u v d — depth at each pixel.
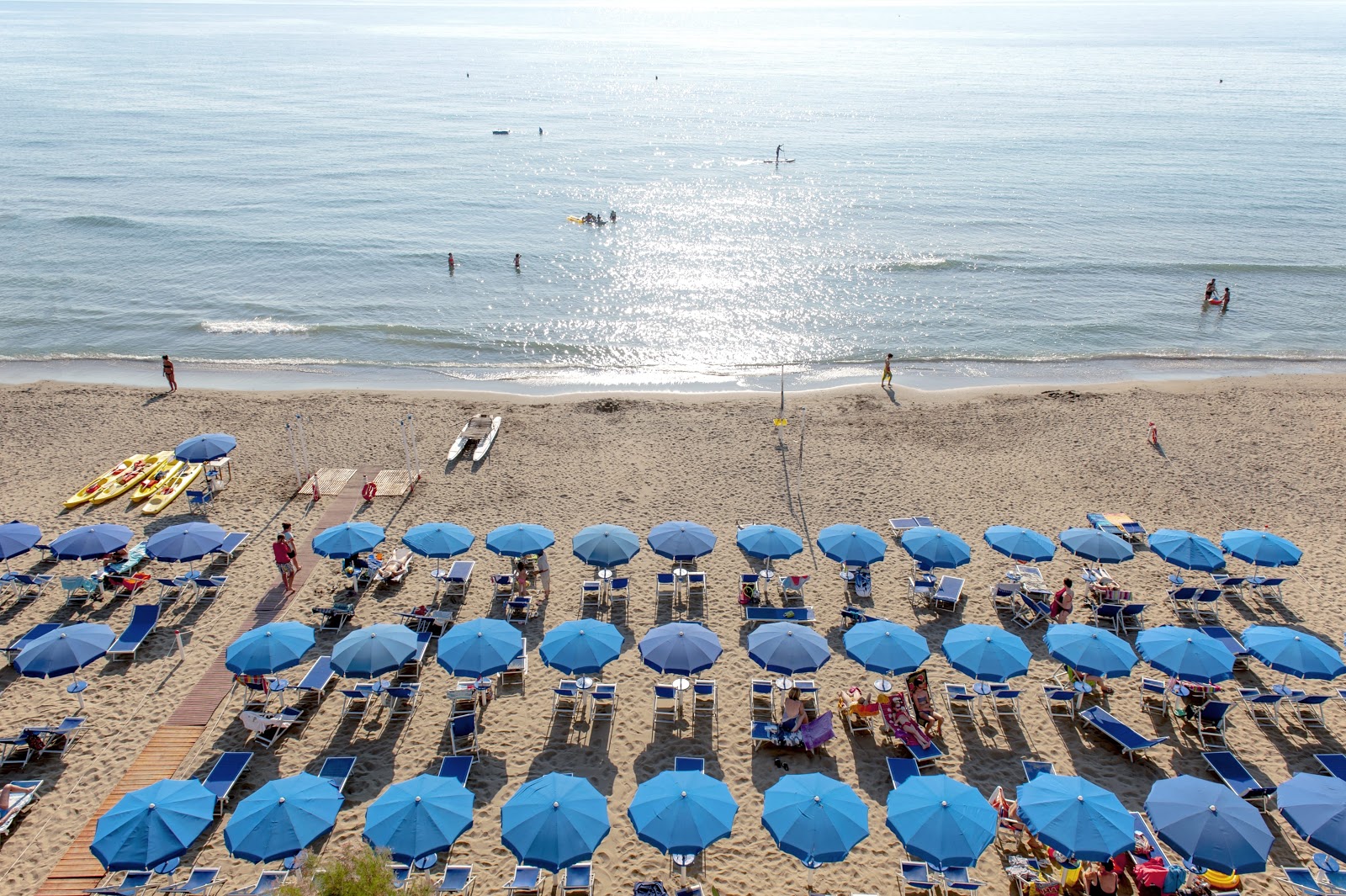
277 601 20.19
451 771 14.88
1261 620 19.91
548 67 199.62
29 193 65.81
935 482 26.70
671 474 27.11
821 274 51.12
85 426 30.12
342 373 37.44
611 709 16.86
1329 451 28.78
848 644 16.64
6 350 38.75
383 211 63.94
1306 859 13.63
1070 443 29.53
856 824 12.38
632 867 13.51
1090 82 160.75
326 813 12.54
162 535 20.12
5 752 15.48
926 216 64.44
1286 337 42.00
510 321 43.84
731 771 15.38
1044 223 62.25
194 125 100.31
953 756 15.77
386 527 23.61
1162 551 20.25
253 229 58.06
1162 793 12.99
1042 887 12.78
